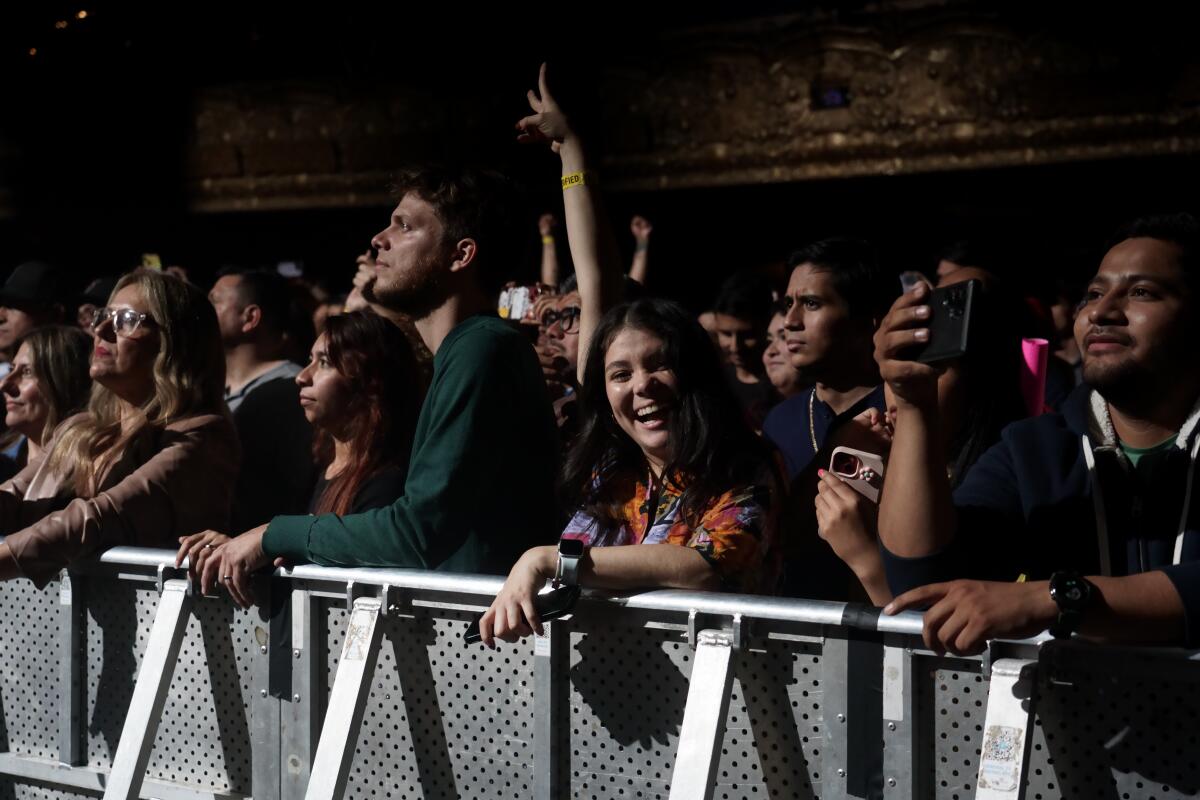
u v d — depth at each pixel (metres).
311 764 2.27
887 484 1.76
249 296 4.09
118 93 13.27
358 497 2.77
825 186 11.45
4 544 2.53
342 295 6.74
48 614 2.69
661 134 11.37
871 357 2.83
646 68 11.34
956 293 1.61
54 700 2.68
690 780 1.80
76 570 2.59
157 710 2.35
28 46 12.82
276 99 12.75
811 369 2.83
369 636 2.14
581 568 1.94
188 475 2.68
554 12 11.50
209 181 13.23
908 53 10.36
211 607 2.41
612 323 2.15
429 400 2.26
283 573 2.28
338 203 12.73
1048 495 1.80
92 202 13.77
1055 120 10.01
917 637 1.74
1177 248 1.69
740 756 1.89
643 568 1.93
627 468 2.20
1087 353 1.74
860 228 11.55
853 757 1.79
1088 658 1.63
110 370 2.82
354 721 2.10
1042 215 10.73
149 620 2.52
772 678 1.86
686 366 2.10
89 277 14.54
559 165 11.73
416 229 2.37
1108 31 9.73
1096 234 10.56
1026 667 1.63
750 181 11.12
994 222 10.95
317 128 12.65
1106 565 1.73
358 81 12.34
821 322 2.80
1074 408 1.85
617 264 2.80
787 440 2.91
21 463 4.00
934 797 1.75
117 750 2.37
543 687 2.02
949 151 10.37
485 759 2.12
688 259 12.18
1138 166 10.18
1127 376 1.69
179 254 14.23
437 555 2.17
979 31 10.12
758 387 4.48
